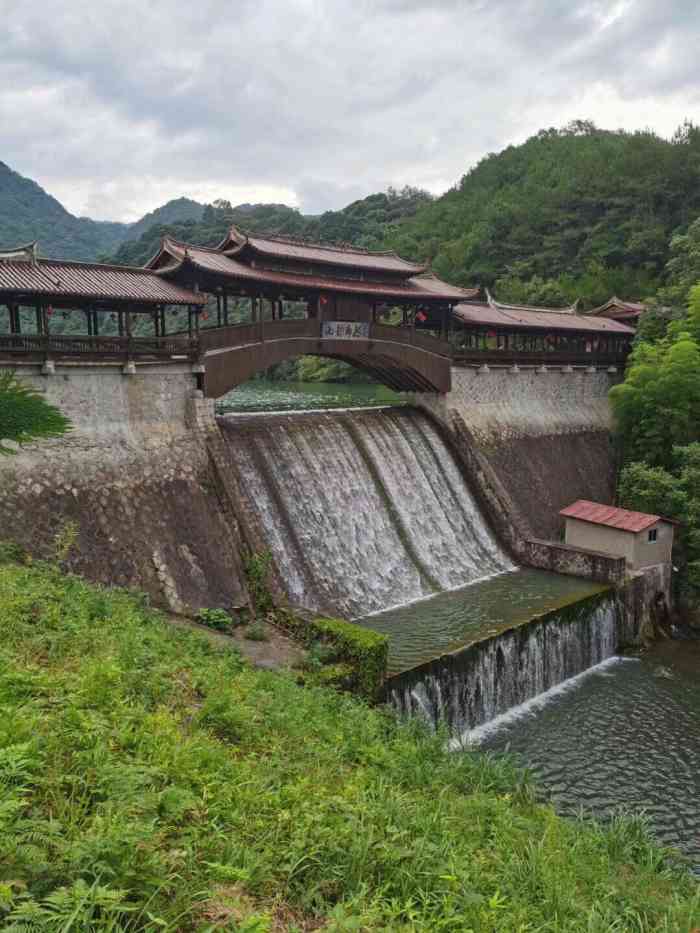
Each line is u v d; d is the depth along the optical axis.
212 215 187.50
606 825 20.31
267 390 86.50
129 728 10.34
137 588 25.09
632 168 100.56
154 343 29.72
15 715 9.38
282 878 8.27
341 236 157.12
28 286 25.03
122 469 28.11
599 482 50.06
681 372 44.91
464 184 151.38
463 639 28.14
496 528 41.53
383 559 34.56
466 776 16.64
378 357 40.41
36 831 6.89
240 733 12.89
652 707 29.42
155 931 6.48
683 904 12.30
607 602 35.22
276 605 27.28
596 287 90.25
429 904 8.77
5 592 16.92
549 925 9.52
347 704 19.39
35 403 26.00
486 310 50.78
